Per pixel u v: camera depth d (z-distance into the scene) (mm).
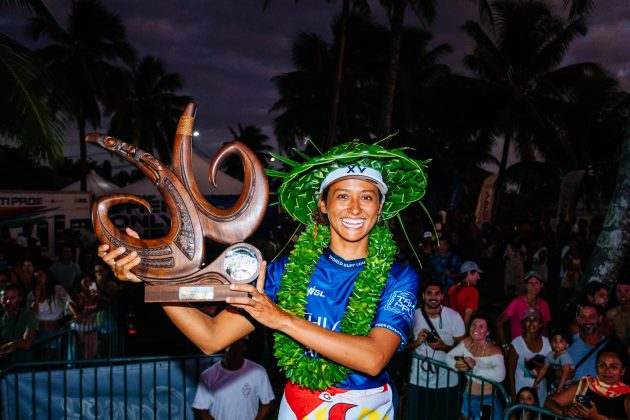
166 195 1748
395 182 2170
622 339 5723
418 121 30500
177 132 1805
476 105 28000
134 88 37406
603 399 4117
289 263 2088
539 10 26656
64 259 9648
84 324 6953
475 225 21250
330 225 2123
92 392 4973
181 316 1938
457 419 4922
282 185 2160
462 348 5125
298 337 1675
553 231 21406
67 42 27484
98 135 1780
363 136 28000
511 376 5227
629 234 7539
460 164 33031
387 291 1956
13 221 14891
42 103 8008
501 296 14633
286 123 27562
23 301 7055
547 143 26859
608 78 26281
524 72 27422
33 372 4855
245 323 1956
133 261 1680
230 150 1782
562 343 4867
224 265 1701
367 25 26547
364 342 1721
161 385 5070
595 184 26719
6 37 8078
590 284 6293
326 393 1903
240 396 4551
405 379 5480
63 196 15727
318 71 27484
